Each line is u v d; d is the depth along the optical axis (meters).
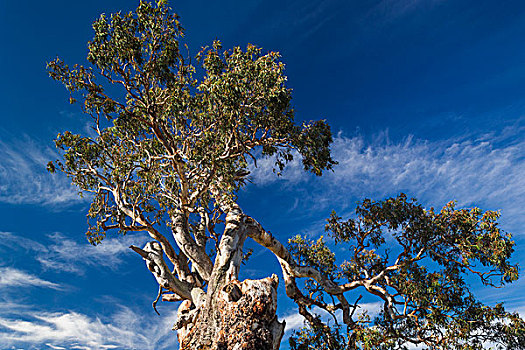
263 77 14.35
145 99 15.09
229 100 13.98
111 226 16.56
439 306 17.34
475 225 18.83
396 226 20.47
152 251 16.84
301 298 20.05
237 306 13.30
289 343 18.48
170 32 14.38
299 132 17.00
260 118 15.84
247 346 12.59
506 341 16.62
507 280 17.64
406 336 18.14
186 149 16.30
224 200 16.06
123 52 13.70
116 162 16.67
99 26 13.66
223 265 15.57
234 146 15.95
